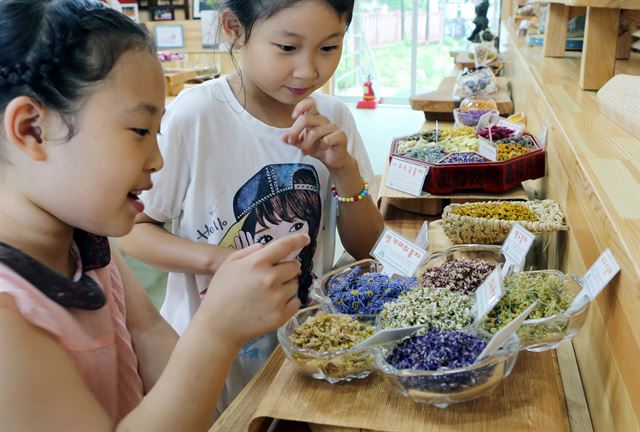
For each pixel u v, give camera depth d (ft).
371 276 4.33
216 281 2.77
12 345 2.19
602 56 6.07
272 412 3.22
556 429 3.01
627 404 2.69
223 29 4.29
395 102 27.32
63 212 2.45
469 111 8.79
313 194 4.88
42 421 2.17
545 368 3.45
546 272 3.97
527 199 6.14
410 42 27.32
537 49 9.84
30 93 2.24
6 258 2.31
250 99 4.60
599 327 3.33
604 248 3.22
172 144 4.49
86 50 2.28
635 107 4.53
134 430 2.50
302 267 4.94
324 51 3.99
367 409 3.21
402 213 6.68
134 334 3.64
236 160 4.64
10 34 2.23
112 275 3.43
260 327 2.72
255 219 4.73
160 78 2.54
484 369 3.03
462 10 26.43
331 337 3.55
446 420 3.08
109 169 2.38
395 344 3.38
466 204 5.51
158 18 22.38
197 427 2.62
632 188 3.47
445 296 3.72
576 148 4.27
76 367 2.44
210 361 2.67
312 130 4.46
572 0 5.41
